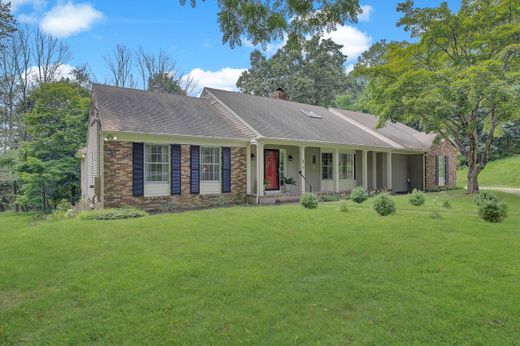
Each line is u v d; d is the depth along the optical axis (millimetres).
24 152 18406
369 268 5164
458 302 3990
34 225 9742
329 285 4551
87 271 5254
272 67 38906
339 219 8836
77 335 3504
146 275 4988
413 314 3729
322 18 5730
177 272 5059
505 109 13016
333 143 16109
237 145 14094
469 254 5715
